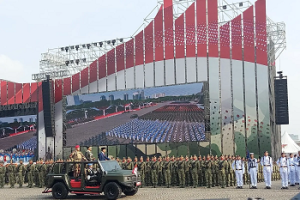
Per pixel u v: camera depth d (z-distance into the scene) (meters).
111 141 46.56
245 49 45.84
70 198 21.34
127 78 51.06
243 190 23.41
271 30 47.44
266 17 45.38
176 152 46.28
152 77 49.53
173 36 48.91
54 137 53.31
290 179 26.81
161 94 44.03
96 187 20.36
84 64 54.00
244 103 45.31
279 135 56.72
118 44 52.47
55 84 54.75
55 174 21.39
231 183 27.09
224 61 46.44
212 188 25.66
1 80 57.47
